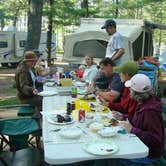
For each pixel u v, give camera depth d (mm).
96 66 6641
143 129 3006
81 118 3289
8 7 27828
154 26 11250
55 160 2396
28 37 11164
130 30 9539
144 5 23156
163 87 8828
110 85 4844
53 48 22500
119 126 3086
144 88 3029
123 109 4062
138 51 10625
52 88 5348
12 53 20438
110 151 2492
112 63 5090
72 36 9836
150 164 3148
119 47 6289
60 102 4254
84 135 2898
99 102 4277
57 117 3271
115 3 22000
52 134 2916
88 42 9703
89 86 5207
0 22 32562
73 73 6852
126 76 4164
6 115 6949
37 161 3303
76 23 16203
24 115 4898
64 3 15719
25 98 5336
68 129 2984
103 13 21094
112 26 6324
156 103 3041
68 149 2574
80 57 9828
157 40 22594
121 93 4402
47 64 15031
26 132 3996
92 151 2502
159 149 3014
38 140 4254
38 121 4371
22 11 29812
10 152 3570
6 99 9344
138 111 3084
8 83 13641
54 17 16016
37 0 11055
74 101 4090
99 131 2920
